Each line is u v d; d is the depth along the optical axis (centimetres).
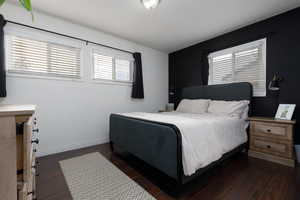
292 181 161
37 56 236
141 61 371
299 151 199
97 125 301
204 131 163
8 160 62
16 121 71
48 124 243
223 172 183
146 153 173
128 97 355
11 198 62
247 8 226
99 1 209
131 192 144
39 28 233
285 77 236
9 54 213
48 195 139
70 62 270
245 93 268
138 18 254
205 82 344
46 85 242
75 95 273
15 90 216
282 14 239
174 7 222
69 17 250
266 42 257
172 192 144
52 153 246
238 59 296
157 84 421
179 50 418
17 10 216
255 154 230
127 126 211
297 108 225
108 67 322
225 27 287
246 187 151
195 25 279
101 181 163
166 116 219
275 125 210
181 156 136
